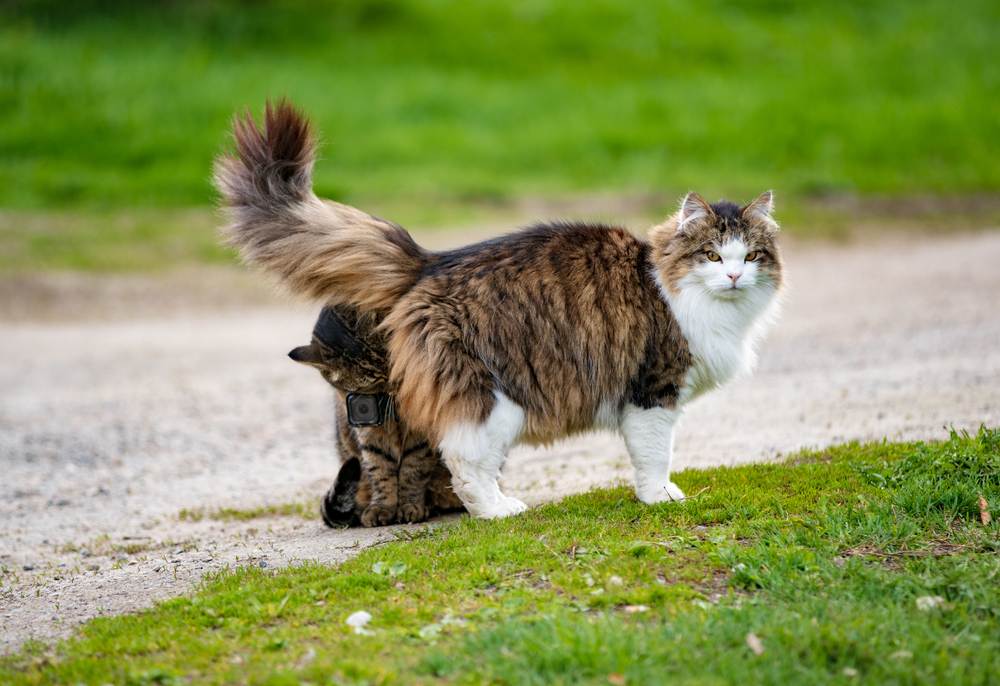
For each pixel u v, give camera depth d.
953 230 23.67
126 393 14.45
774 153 28.08
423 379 7.14
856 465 7.76
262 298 20.34
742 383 12.69
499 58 33.84
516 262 7.31
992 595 5.47
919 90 33.16
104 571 7.59
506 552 6.37
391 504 8.05
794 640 5.03
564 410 7.35
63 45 30.39
